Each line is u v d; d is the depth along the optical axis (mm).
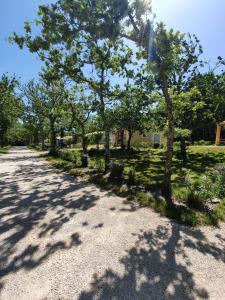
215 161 17375
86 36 9555
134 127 24984
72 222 6105
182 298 3438
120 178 11133
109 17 7363
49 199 8164
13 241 5059
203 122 19062
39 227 5789
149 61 7695
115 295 3467
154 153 24656
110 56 11953
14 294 3465
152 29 7371
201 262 4352
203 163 16531
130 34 7980
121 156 22812
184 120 17938
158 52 7504
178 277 3900
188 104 12484
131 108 19203
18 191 9336
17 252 4613
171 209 6930
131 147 31422
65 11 7629
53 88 22469
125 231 5605
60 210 7031
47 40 8234
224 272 4062
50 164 18281
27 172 14133
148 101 15219
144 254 4590
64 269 4070
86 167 15172
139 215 6648
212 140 39781
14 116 33844
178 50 7922
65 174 13188
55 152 26844
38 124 35844
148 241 5121
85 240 5121
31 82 29984
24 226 5852
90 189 9539
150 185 9719
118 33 7762
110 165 12609
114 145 37062
